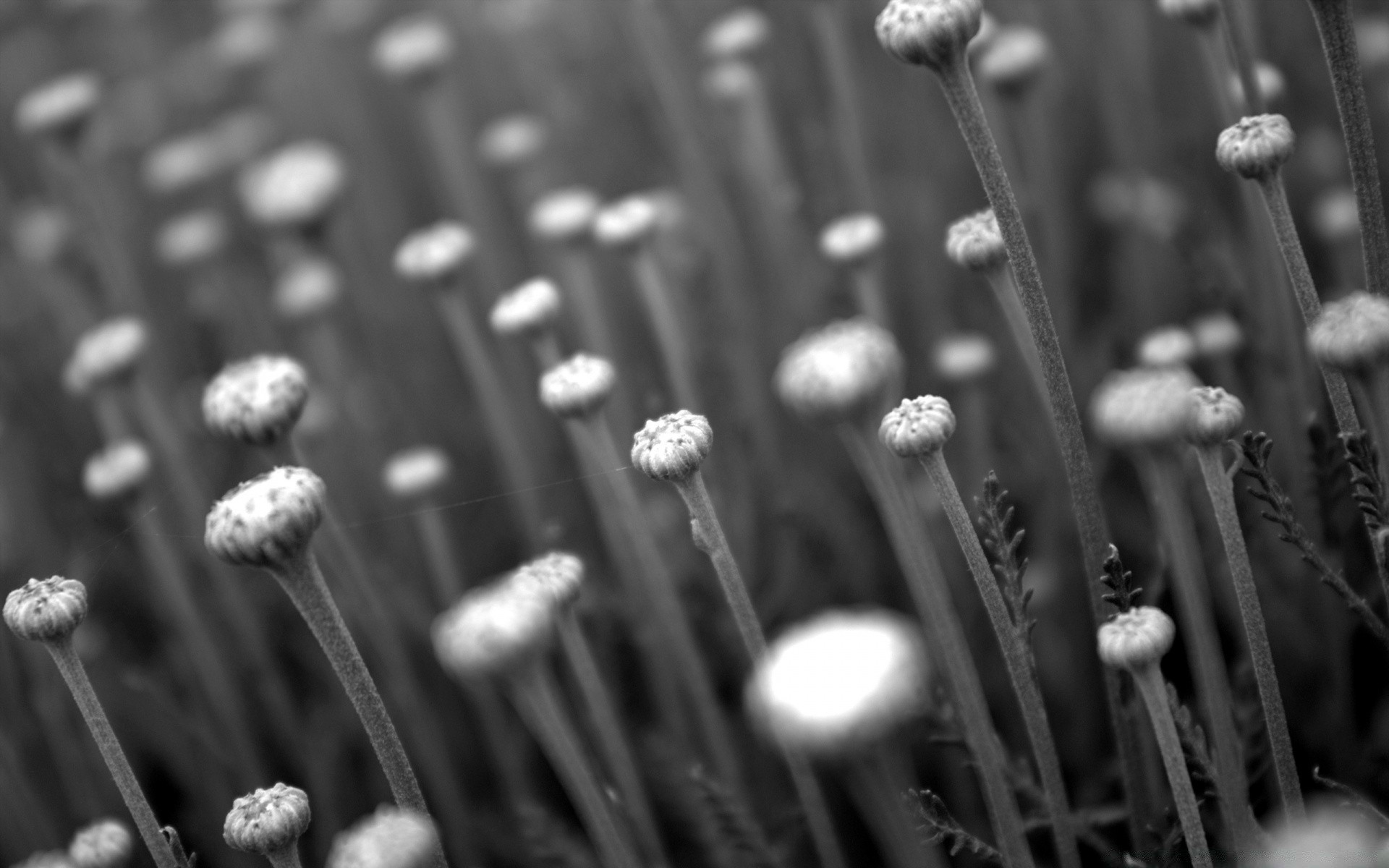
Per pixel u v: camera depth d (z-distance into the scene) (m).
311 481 0.31
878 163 0.61
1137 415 0.30
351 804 0.43
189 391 0.61
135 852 0.43
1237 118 0.37
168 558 0.42
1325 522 0.36
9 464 0.51
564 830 0.42
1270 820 0.35
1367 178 0.32
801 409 0.31
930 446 0.31
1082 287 0.54
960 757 0.39
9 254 0.73
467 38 0.78
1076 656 0.41
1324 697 0.38
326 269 0.57
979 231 0.34
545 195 0.63
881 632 0.28
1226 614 0.39
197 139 0.76
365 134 0.69
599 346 0.46
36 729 0.44
